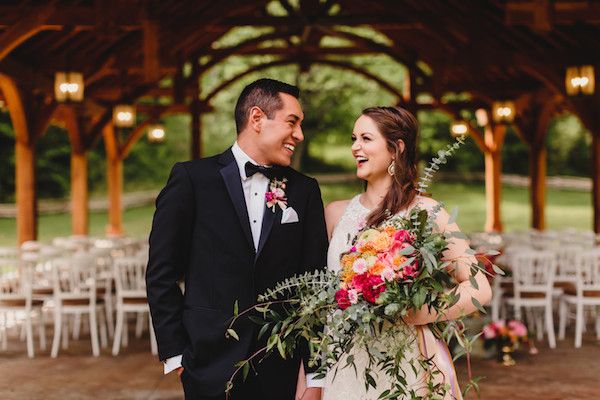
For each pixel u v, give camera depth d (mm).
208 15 11289
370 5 14305
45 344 7297
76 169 12578
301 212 2232
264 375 2158
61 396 5277
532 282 7211
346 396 2219
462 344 2092
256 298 2152
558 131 28312
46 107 10555
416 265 1997
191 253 2191
